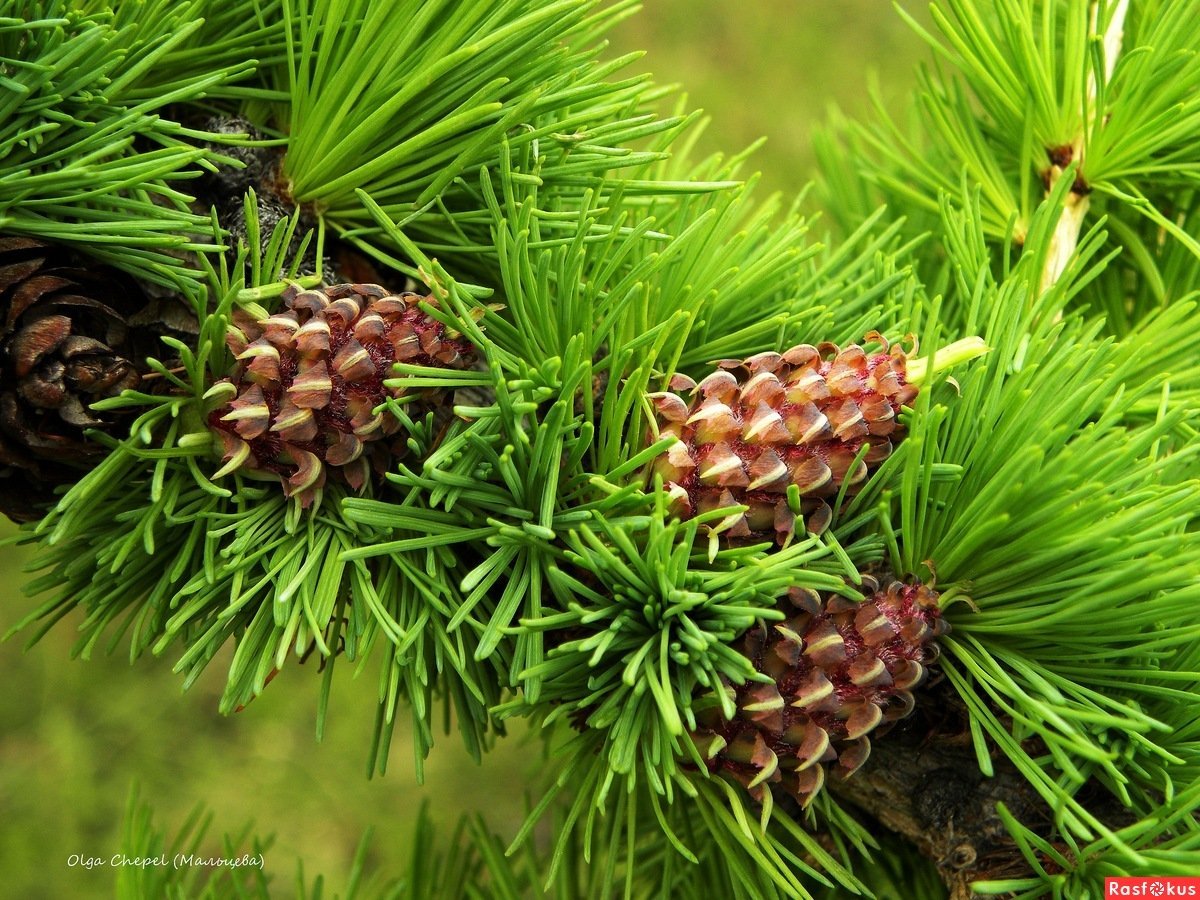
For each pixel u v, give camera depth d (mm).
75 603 249
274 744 653
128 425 242
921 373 243
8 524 552
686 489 237
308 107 252
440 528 240
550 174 249
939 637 246
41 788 621
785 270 265
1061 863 242
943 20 275
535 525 238
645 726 237
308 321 238
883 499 241
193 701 662
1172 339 274
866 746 239
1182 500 237
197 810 290
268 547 240
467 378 236
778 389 238
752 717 235
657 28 853
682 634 230
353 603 242
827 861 241
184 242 235
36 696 650
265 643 241
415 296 242
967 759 255
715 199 258
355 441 238
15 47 236
